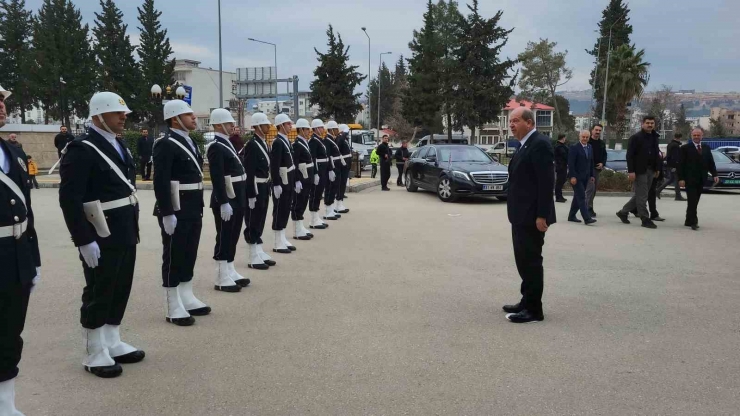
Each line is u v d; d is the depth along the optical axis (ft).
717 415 11.69
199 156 18.83
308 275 23.79
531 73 163.73
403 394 12.68
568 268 24.80
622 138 172.24
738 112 437.99
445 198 51.24
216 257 21.42
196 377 13.66
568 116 252.42
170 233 17.19
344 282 22.58
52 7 161.17
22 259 10.86
